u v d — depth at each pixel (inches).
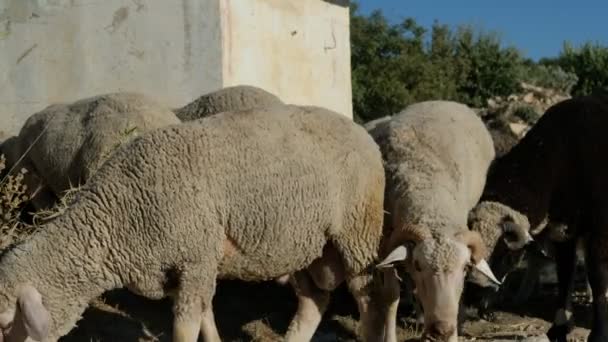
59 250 203.3
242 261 209.8
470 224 240.1
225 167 205.9
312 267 219.5
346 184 212.5
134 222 203.8
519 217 242.5
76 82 288.7
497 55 785.6
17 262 202.2
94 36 287.1
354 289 217.5
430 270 209.2
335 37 366.6
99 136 237.5
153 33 283.4
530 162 248.1
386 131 234.2
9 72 291.7
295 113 213.5
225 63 281.4
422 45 823.7
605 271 239.1
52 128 244.1
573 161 244.2
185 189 203.9
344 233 214.2
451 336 210.2
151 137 206.4
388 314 220.1
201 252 204.8
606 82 721.0
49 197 249.0
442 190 221.0
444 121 237.6
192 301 205.8
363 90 740.0
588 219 242.1
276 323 241.6
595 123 243.1
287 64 321.7
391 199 220.2
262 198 207.2
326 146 211.9
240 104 240.4
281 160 208.2
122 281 205.8
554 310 262.5
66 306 204.4
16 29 291.0
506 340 240.7
